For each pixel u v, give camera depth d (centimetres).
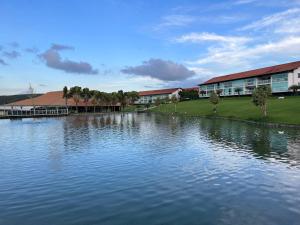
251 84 13650
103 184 2091
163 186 2016
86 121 8831
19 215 1585
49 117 12025
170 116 10588
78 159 2942
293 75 11388
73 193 1914
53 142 4216
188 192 1886
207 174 2292
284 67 12262
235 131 5062
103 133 5256
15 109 14938
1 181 2212
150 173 2347
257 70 14650
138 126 6619
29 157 3117
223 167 2498
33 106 14962
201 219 1491
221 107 10644
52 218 1542
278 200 1728
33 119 10806
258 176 2214
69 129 6241
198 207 1644
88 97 16312
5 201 1792
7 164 2788
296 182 2059
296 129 5103
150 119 9144
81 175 2334
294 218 1490
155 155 3058
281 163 2605
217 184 2039
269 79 12544
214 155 3005
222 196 1806
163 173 2339
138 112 15288
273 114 6869
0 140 4594
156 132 5253
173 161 2758
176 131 5338
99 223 1472
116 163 2719
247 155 2977
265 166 2506
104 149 3491
